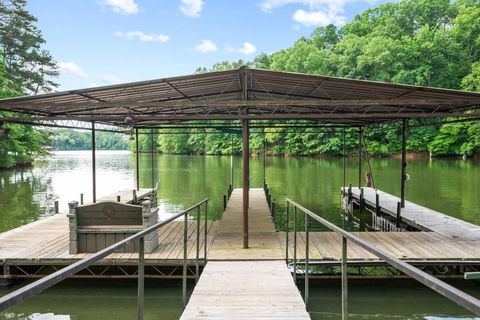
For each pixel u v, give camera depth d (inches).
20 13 1255.5
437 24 1513.3
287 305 139.3
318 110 395.9
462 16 1285.7
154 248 223.0
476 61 1230.3
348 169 947.3
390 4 1652.3
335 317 173.0
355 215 437.1
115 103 246.4
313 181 709.3
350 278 207.9
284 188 617.3
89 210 215.9
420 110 351.3
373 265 201.0
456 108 314.0
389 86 240.4
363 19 1718.8
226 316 129.6
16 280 212.4
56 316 175.6
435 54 1240.2
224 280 168.4
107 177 859.4
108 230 214.7
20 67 1280.8
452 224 292.7
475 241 239.3
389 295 195.2
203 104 236.4
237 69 226.4
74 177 874.8
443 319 170.4
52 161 1572.3
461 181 666.8
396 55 1251.2
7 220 387.5
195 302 142.6
